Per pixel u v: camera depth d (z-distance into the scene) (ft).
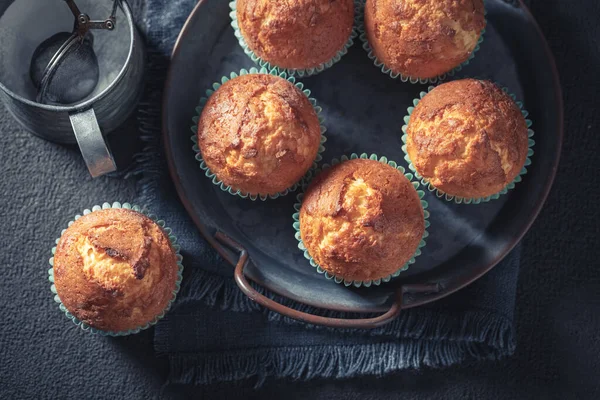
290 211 1.62
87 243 1.46
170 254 1.50
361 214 1.47
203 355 1.65
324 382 1.71
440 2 1.49
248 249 1.62
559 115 1.58
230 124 1.49
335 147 1.63
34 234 1.67
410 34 1.51
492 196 1.60
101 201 1.67
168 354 1.66
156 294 1.48
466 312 1.64
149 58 1.64
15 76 1.53
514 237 1.59
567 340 1.73
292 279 1.61
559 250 1.73
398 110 1.64
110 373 1.68
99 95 1.43
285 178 1.52
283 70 1.61
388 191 1.49
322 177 1.52
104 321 1.48
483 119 1.49
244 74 1.57
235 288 1.63
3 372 1.67
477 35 1.53
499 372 1.73
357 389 1.72
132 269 1.44
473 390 1.73
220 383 1.70
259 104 1.49
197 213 1.56
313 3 1.49
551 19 1.72
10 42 1.52
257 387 1.67
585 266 1.72
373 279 1.53
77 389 1.68
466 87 1.51
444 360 1.66
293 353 1.66
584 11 1.72
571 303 1.73
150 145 1.63
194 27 1.56
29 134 1.66
